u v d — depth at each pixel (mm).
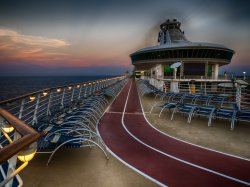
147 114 9336
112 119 8312
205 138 5879
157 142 5578
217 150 4984
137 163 4227
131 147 5180
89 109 8047
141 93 18359
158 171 3896
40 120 6035
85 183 3375
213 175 3787
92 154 4566
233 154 4742
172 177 3684
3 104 4305
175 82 19219
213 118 8344
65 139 4078
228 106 11281
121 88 25500
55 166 3902
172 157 4574
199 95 12102
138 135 6203
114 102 13086
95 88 17203
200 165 4188
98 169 3877
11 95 84000
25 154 1322
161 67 42781
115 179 3541
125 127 7125
